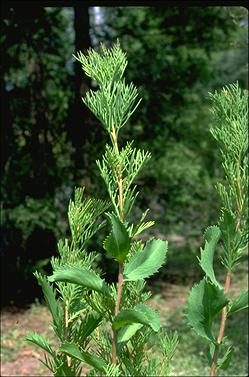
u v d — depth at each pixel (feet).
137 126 40.34
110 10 40.70
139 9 40.42
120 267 4.84
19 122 37.22
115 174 4.96
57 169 37.06
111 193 4.96
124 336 5.01
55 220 35.68
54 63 39.45
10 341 29.43
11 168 35.91
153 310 4.80
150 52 39.06
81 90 37.01
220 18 39.91
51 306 5.22
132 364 5.74
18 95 36.91
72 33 41.45
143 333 5.78
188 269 47.65
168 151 42.47
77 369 5.24
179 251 51.01
